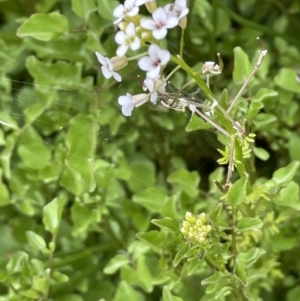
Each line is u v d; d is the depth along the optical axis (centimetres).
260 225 37
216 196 41
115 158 44
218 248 36
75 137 41
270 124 42
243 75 40
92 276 43
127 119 45
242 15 49
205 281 37
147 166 43
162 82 35
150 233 39
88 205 41
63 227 44
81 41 43
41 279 39
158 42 35
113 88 44
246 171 38
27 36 41
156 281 39
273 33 45
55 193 45
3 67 43
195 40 46
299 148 43
